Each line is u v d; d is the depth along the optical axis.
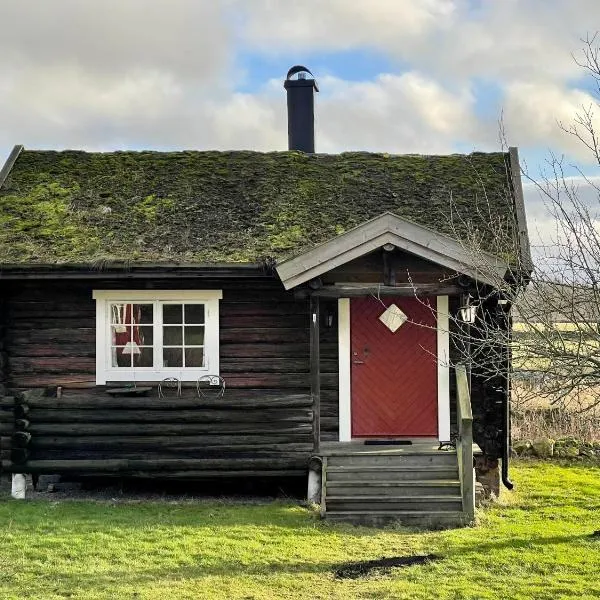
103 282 12.48
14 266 11.78
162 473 11.59
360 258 11.19
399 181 14.24
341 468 11.15
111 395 12.38
